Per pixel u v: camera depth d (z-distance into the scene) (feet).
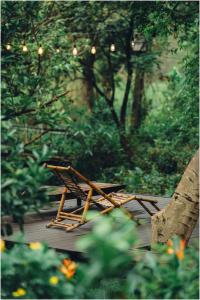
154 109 55.36
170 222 20.22
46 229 25.53
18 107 21.62
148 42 50.42
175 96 50.21
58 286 14.12
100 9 47.01
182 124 45.57
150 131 52.44
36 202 15.67
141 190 43.88
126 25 48.37
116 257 10.80
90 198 25.88
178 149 48.52
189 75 42.86
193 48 43.37
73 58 40.83
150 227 26.13
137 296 15.17
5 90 22.25
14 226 25.91
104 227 10.73
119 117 55.98
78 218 25.93
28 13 37.27
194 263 14.80
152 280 13.98
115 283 18.31
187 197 19.97
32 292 14.26
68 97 48.29
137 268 13.96
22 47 34.55
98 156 48.83
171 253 14.64
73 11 46.01
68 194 26.78
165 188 43.62
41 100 26.55
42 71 39.65
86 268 13.17
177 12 40.65
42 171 15.52
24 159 16.31
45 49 39.63
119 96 60.70
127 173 46.85
